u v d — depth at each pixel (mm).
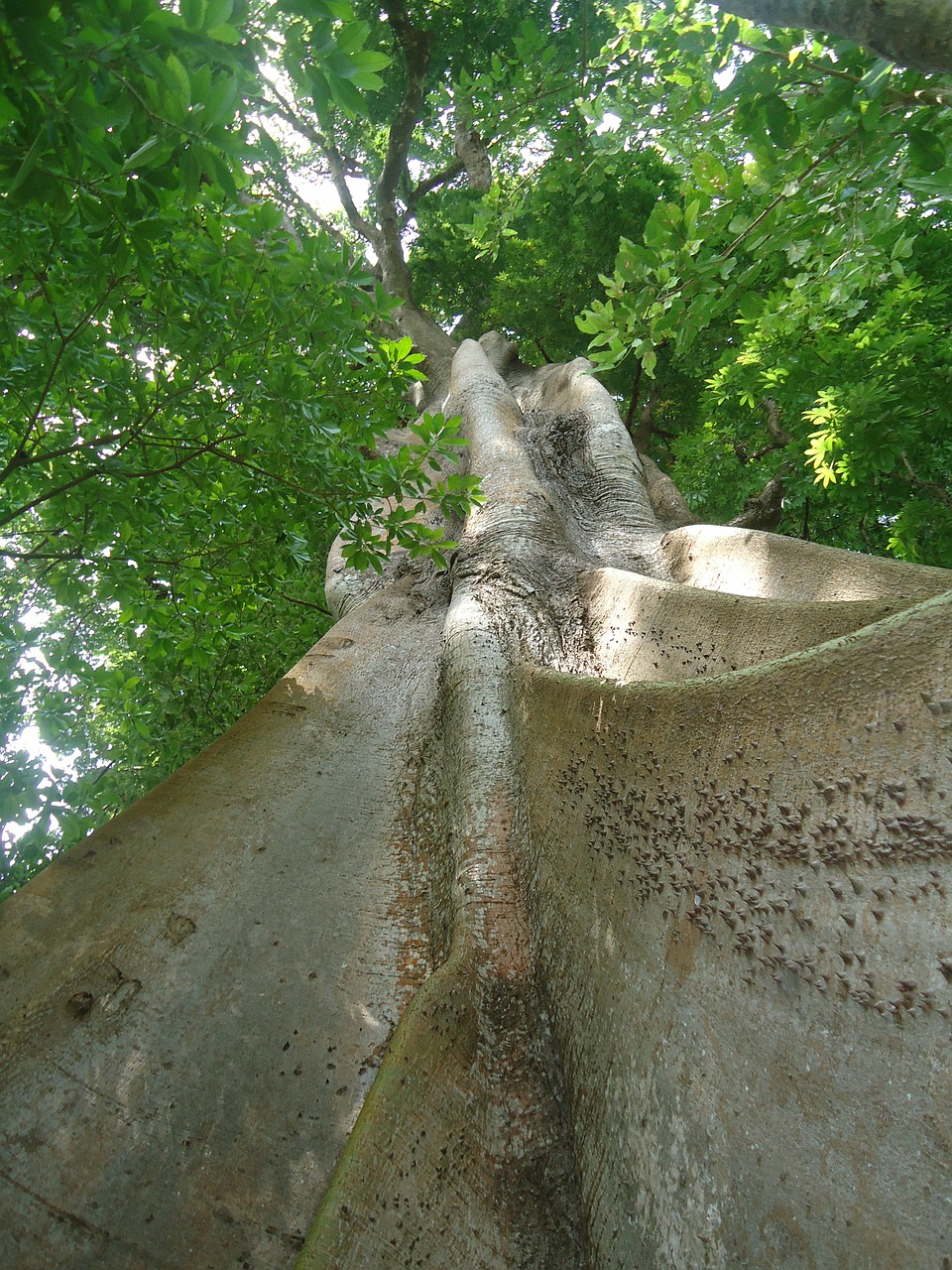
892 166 3590
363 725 3789
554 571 4648
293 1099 2273
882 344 7816
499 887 2732
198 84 1969
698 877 2061
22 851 3910
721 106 3363
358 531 4168
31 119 2006
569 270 14227
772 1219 1582
